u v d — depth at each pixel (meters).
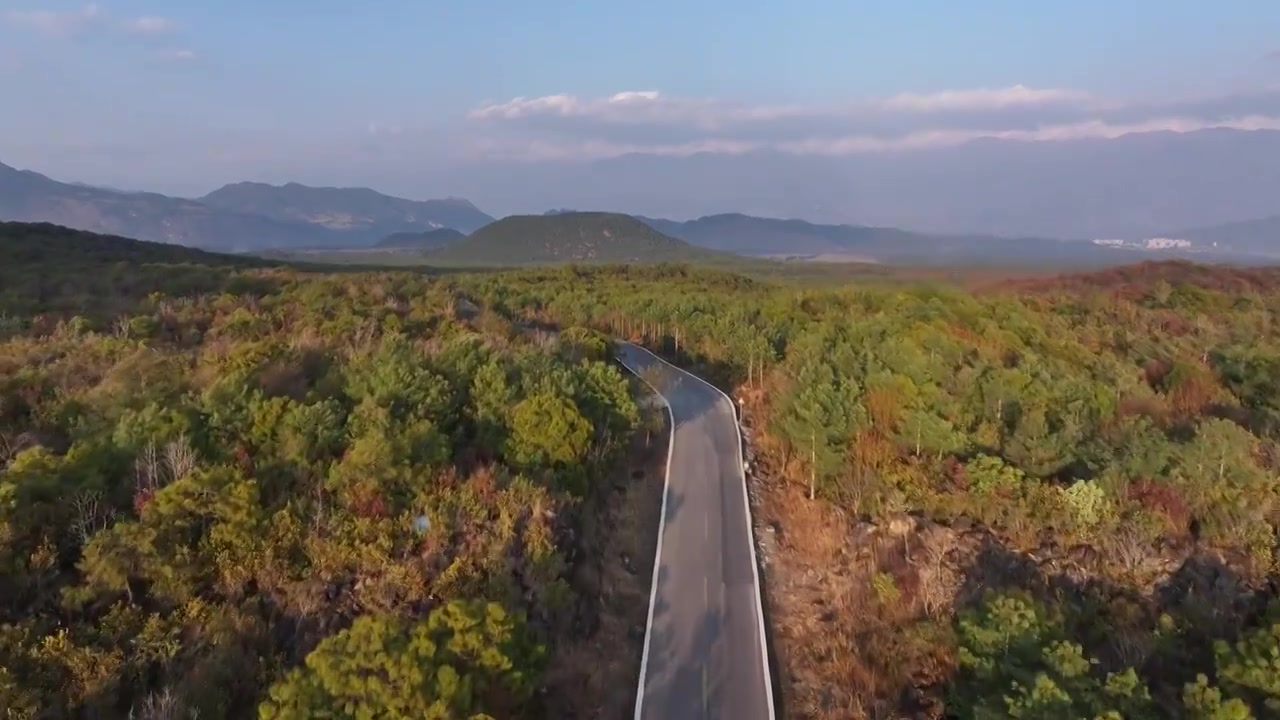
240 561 22.81
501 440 33.06
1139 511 27.88
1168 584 26.05
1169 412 37.41
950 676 22.97
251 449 27.47
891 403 35.78
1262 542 26.92
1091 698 18.20
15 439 26.88
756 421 49.91
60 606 20.55
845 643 26.44
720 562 31.73
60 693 18.44
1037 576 26.77
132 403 29.31
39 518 22.05
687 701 23.66
